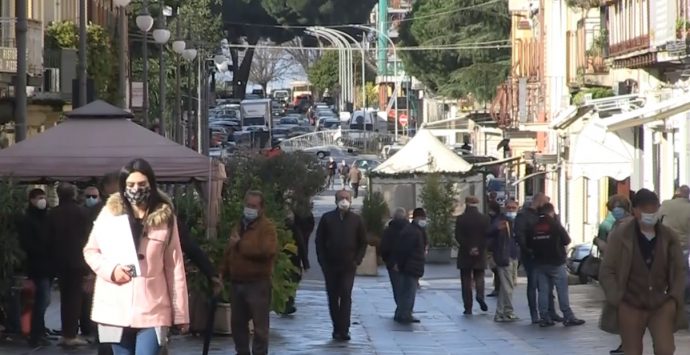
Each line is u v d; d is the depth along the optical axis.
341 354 40.25
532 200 50.91
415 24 185.12
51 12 97.94
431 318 54.69
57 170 42.25
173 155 42.84
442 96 186.12
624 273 28.27
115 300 22.42
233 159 104.38
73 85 59.38
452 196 96.75
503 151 153.62
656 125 79.44
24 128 49.78
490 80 170.25
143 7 89.19
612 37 89.31
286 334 45.50
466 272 56.94
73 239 38.88
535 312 50.44
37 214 39.91
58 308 52.19
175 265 22.80
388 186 104.88
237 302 36.19
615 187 98.81
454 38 180.00
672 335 28.45
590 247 73.81
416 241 51.97
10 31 73.94
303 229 85.38
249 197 36.00
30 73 79.38
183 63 148.12
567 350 41.34
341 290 43.75
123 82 77.06
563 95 113.62
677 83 77.31
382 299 65.50
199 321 42.34
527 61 139.75
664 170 80.31
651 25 74.81
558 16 121.31
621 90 94.94
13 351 38.59
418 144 106.25
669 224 44.88
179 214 43.25
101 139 43.12
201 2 157.50
